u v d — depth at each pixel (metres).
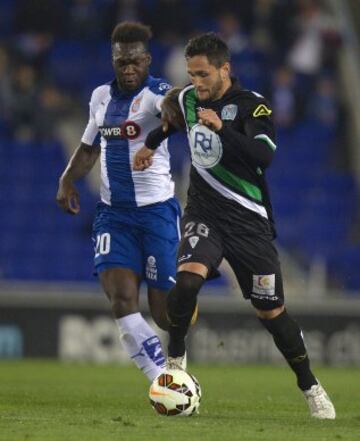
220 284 65.06
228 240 24.77
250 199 24.72
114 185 28.97
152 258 28.84
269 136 24.14
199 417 25.14
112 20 80.75
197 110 24.92
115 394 35.03
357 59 82.25
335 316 60.03
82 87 79.56
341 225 74.06
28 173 73.56
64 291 58.88
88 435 20.67
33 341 57.66
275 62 81.44
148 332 27.89
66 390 36.53
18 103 75.38
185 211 25.20
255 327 58.84
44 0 80.75
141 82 28.88
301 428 22.88
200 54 24.36
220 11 82.31
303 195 75.31
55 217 71.19
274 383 43.38
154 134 26.36
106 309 58.00
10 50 79.06
